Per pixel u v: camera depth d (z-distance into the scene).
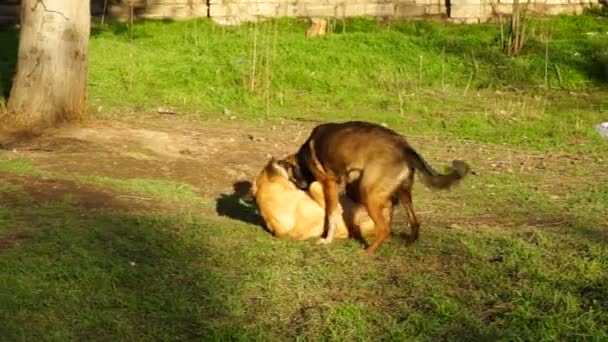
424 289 5.64
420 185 8.54
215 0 17.44
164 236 6.49
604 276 5.85
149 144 9.80
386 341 4.96
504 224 7.28
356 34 16.22
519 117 12.41
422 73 14.75
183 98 12.79
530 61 15.29
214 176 8.89
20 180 7.77
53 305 5.25
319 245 6.52
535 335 4.97
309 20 17.47
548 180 9.05
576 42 16.23
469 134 11.41
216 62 14.36
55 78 10.23
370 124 6.54
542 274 5.86
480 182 8.90
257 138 10.65
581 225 7.20
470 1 18.05
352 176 6.41
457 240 6.64
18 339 4.87
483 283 5.76
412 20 17.97
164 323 5.14
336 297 5.54
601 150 10.62
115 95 12.80
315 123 11.85
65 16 10.21
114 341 4.93
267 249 6.34
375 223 6.34
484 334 5.01
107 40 15.57
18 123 10.10
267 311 5.33
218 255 6.18
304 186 6.73
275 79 13.90
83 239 6.23
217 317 5.25
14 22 16.78
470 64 15.20
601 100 13.85
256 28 15.69
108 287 5.50
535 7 18.30
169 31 16.42
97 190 7.68
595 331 5.02
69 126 10.25
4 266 5.66
